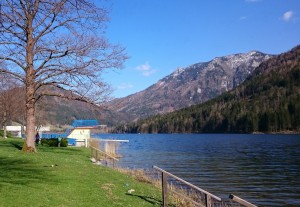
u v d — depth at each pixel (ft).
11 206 34.73
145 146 288.10
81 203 39.73
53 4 57.82
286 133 495.41
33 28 80.48
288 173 114.73
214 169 125.70
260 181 98.48
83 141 167.94
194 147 266.57
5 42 74.28
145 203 45.50
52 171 57.98
